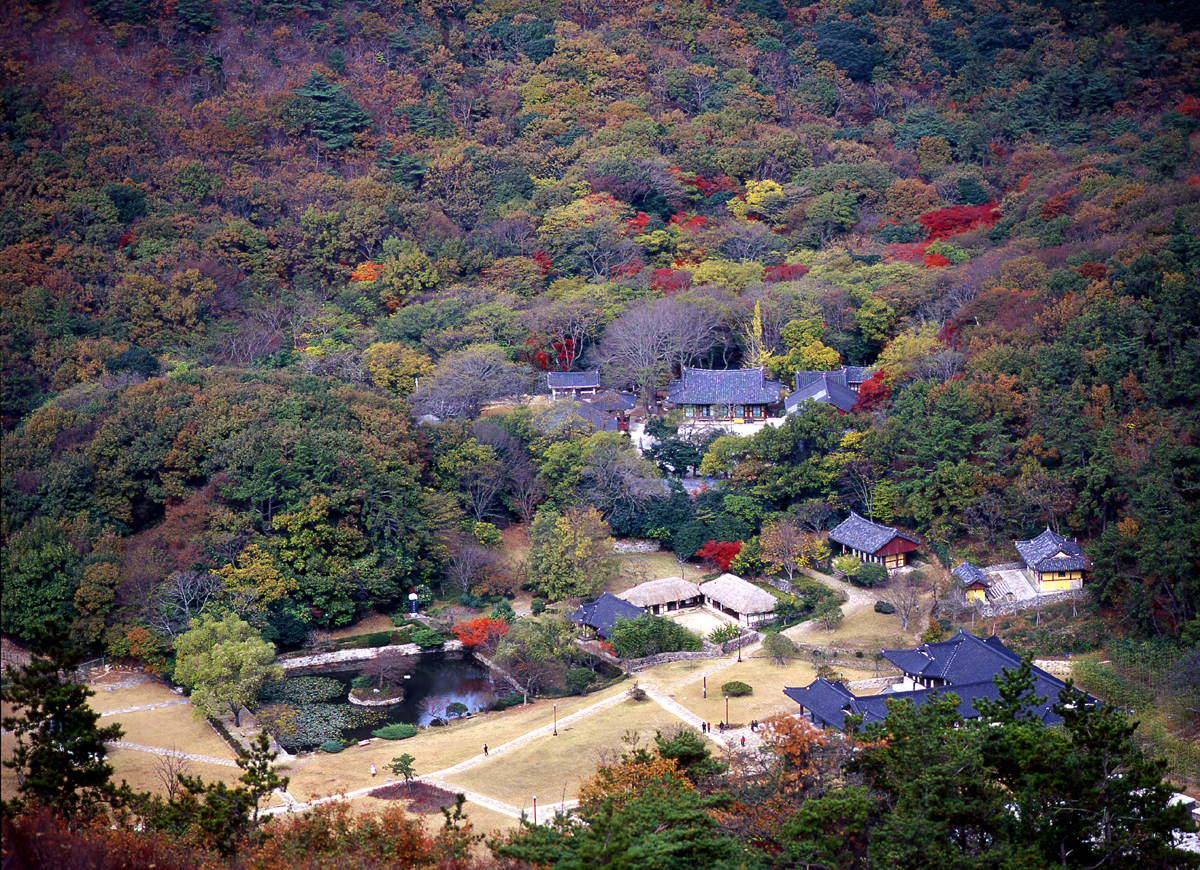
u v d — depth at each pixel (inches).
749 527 3850.9
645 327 4749.0
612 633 3260.3
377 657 3442.4
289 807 2357.3
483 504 4065.0
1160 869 1596.9
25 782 1651.1
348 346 4936.0
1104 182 5590.6
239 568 3430.1
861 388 4256.9
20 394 4458.7
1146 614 2945.4
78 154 5713.6
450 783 2507.4
